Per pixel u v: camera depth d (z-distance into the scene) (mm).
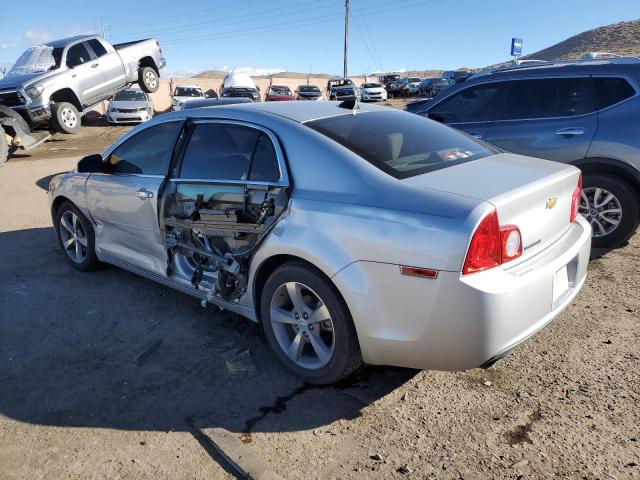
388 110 3791
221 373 3219
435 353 2543
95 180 4414
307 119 3258
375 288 2609
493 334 2412
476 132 5484
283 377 3168
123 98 21906
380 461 2453
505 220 2504
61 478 2404
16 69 14578
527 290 2512
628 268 4617
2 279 4836
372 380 3109
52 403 2963
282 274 2998
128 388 3088
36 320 3986
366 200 2697
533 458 2438
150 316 4000
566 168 3119
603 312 3820
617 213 4887
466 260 2373
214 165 3484
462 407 2826
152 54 17734
